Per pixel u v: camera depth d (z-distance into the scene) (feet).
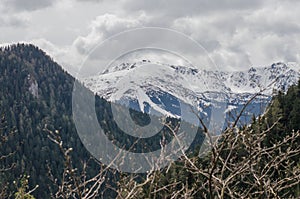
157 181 13.20
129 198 12.77
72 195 12.64
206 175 12.26
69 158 12.19
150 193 13.05
